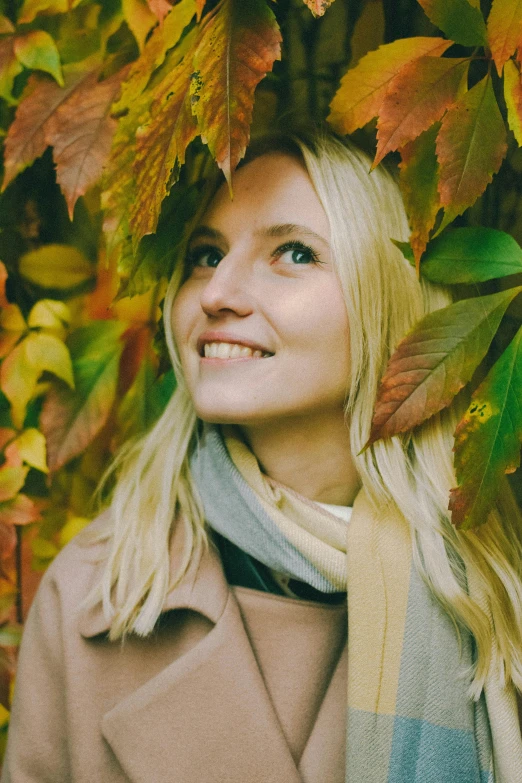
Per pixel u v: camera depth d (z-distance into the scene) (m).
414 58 0.60
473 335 0.62
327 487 0.78
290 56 0.92
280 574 0.78
